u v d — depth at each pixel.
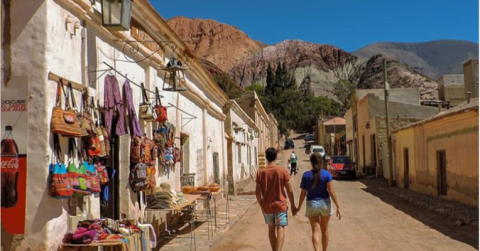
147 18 9.45
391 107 34.00
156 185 9.88
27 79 5.63
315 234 7.98
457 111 15.16
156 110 9.85
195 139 14.57
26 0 5.68
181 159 13.08
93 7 7.00
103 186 7.65
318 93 185.12
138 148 8.50
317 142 76.81
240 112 27.02
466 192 15.45
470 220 12.29
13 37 5.68
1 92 5.65
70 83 6.19
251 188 27.06
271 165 8.13
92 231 6.05
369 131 34.75
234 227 12.76
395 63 170.50
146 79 9.82
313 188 8.11
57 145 5.82
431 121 18.27
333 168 31.98
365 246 9.84
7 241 5.56
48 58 5.68
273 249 7.95
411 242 10.20
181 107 12.69
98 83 7.22
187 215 12.36
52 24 5.81
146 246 7.39
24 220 5.55
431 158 19.34
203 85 15.81
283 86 113.81
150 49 9.90
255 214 15.80
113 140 8.34
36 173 5.58
